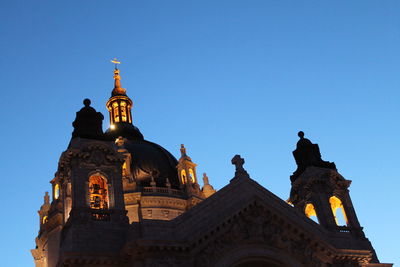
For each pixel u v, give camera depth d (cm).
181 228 5012
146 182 8275
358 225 6116
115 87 10700
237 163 5784
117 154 5809
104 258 4934
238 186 5534
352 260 5519
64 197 5844
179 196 8194
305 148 6744
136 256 4769
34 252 8031
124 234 5281
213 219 5109
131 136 9600
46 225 7581
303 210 6350
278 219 5362
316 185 6259
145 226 4916
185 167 8600
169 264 4772
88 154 5650
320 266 5322
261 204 5350
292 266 5200
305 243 5372
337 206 6500
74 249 5012
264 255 5147
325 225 5981
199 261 4888
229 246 5062
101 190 5844
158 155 8844
